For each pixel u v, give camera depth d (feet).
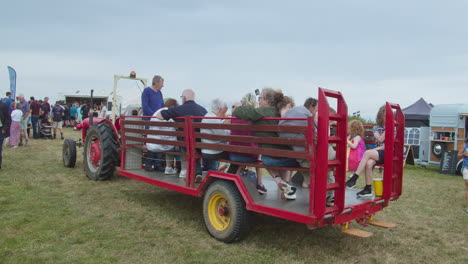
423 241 14.06
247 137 12.42
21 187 19.62
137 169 19.03
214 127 13.56
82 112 61.57
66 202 17.25
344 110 10.84
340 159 11.00
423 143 35.09
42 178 22.20
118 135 21.66
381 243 13.66
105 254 11.58
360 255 12.39
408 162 34.65
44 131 46.70
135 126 19.01
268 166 12.38
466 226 15.97
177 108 15.58
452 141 32.58
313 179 10.48
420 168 34.65
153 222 14.93
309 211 10.59
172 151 17.07
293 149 11.27
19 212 15.34
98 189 20.12
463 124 31.89
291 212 11.00
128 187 20.77
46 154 32.42
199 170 16.03
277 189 14.96
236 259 11.60
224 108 16.11
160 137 16.65
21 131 37.78
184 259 11.49
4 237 12.54
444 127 32.96
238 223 12.48
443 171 30.71
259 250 12.39
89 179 22.52
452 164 30.25
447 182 26.48
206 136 13.91
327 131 10.19
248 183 12.43
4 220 14.25
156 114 16.87
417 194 22.09
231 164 14.44
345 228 12.07
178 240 13.09
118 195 18.97
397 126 13.80
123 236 13.23
